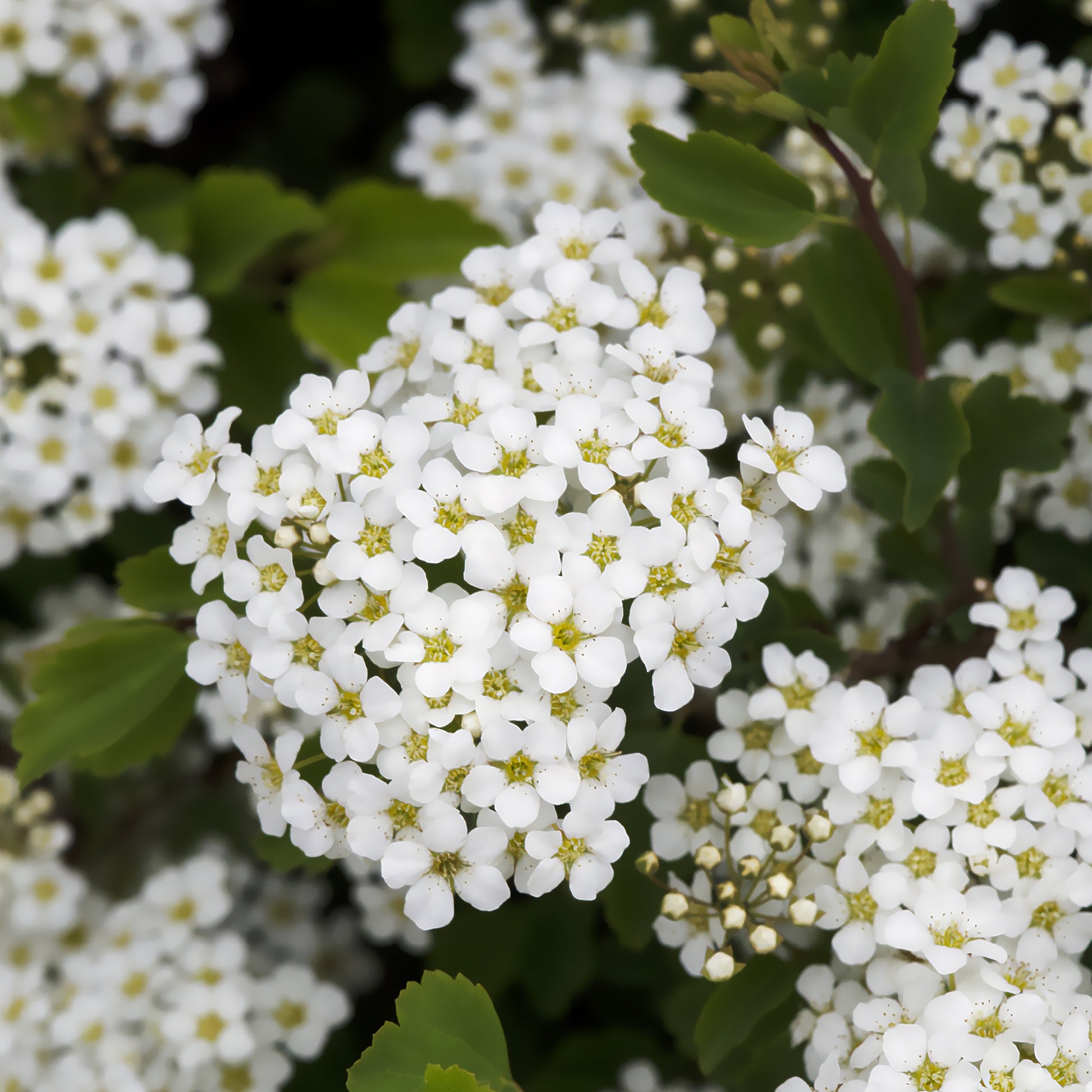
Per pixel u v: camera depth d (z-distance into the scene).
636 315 0.34
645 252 0.35
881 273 0.35
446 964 0.37
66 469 0.37
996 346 0.37
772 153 0.40
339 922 0.39
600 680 0.32
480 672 0.32
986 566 0.35
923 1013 0.33
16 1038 0.36
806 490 0.33
